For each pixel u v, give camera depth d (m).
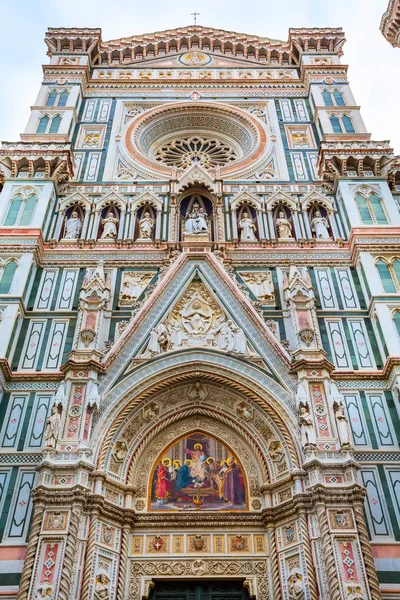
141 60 41.47
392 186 31.08
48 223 28.77
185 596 19.12
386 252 26.88
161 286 25.36
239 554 19.59
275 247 28.03
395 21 36.25
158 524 20.05
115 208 30.25
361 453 20.88
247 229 28.94
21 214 28.36
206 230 28.42
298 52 40.78
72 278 26.67
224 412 22.59
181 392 22.91
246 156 33.69
